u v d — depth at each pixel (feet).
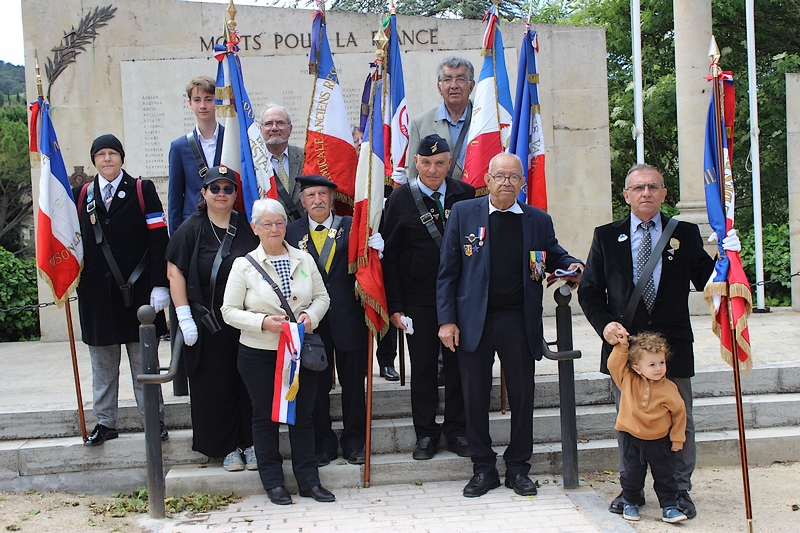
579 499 13.69
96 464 15.24
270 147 16.57
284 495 13.74
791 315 27.61
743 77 42.68
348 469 14.66
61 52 26.35
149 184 15.14
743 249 33.76
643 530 12.21
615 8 45.11
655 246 12.89
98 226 14.73
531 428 14.11
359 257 14.33
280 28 27.04
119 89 26.66
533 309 13.78
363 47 27.37
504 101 16.55
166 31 26.68
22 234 58.90
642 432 12.34
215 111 15.87
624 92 45.62
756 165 28.86
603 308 13.26
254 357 13.46
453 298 14.01
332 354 16.15
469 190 15.43
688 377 12.80
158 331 15.42
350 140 15.88
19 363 22.18
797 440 15.89
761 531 12.18
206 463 15.11
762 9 42.34
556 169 28.43
